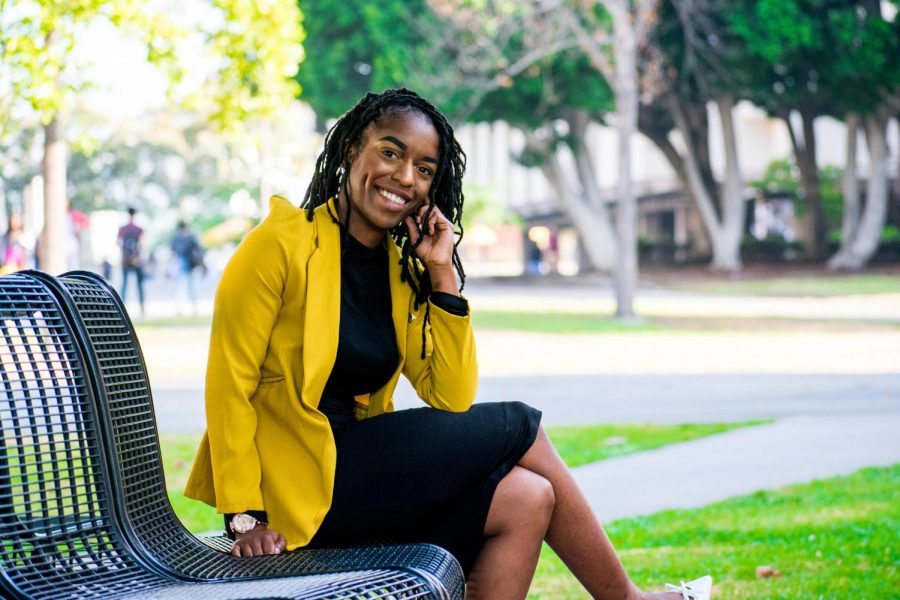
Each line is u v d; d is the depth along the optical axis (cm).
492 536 327
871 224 4359
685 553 567
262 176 1841
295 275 329
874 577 513
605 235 4506
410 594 267
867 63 3653
